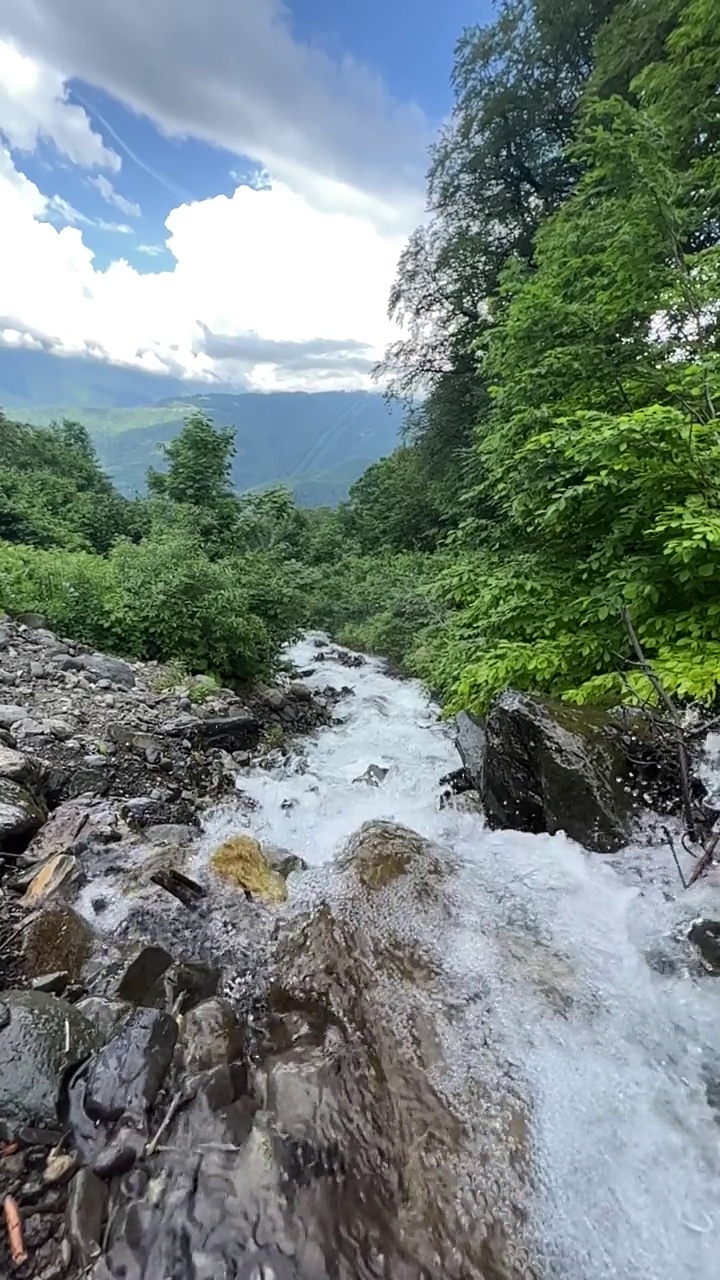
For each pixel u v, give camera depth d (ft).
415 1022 7.62
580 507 16.20
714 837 10.01
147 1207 5.17
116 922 9.69
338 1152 5.89
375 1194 5.59
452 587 20.58
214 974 8.75
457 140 58.75
